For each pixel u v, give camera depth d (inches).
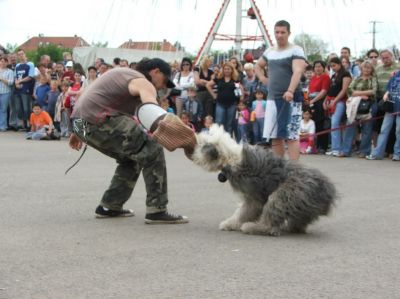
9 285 150.2
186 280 155.6
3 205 259.0
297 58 303.0
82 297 142.0
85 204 263.0
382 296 145.9
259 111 538.0
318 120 497.0
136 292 145.9
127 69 222.1
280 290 148.9
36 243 192.9
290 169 207.8
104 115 217.5
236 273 162.4
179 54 844.6
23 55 654.5
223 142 202.4
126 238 201.2
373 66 466.6
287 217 205.5
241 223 214.7
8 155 448.5
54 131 607.2
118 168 233.1
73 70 627.5
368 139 470.6
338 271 165.9
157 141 204.4
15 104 662.5
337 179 350.6
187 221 228.2
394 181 344.2
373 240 204.1
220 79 539.5
